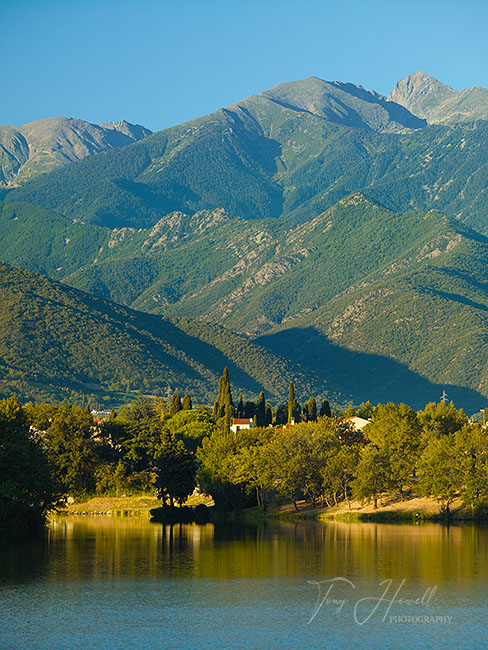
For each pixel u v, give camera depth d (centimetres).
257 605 11831
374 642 10112
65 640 10106
